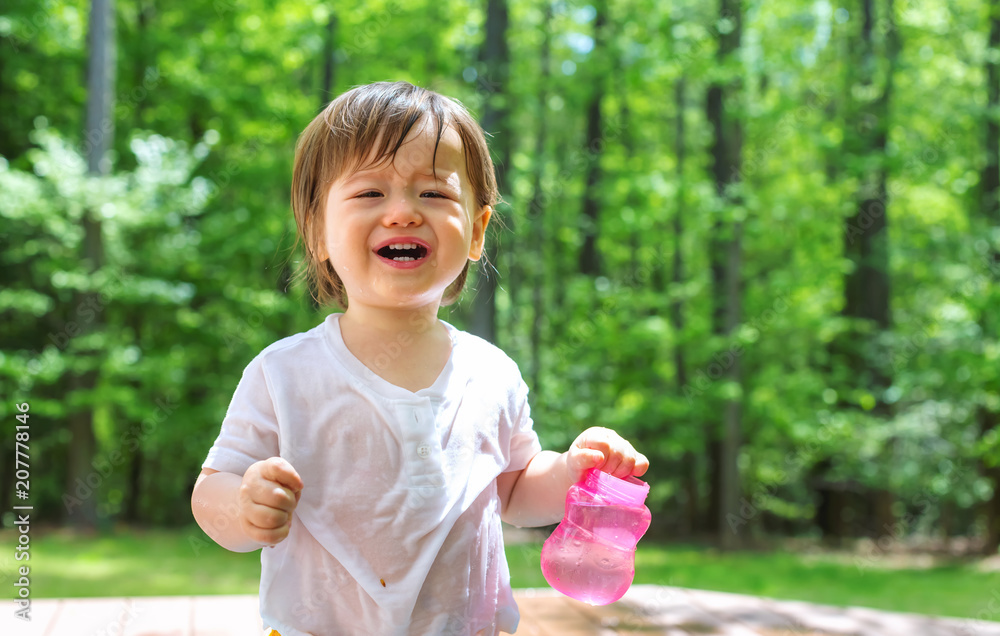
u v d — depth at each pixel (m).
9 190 8.83
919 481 11.11
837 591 7.90
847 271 11.01
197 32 11.62
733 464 11.09
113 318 11.02
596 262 13.23
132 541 9.42
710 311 11.67
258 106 11.04
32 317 11.05
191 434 11.34
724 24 9.80
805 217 11.02
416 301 1.12
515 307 12.53
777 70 10.61
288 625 1.06
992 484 11.21
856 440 10.90
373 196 1.11
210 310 11.05
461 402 1.14
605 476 1.17
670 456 13.16
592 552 1.14
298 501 1.05
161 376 10.05
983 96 12.49
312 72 12.57
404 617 1.05
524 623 2.92
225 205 11.56
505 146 10.82
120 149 11.27
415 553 1.06
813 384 11.18
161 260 10.39
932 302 12.91
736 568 9.41
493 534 1.17
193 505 1.08
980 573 9.30
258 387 1.12
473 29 11.59
